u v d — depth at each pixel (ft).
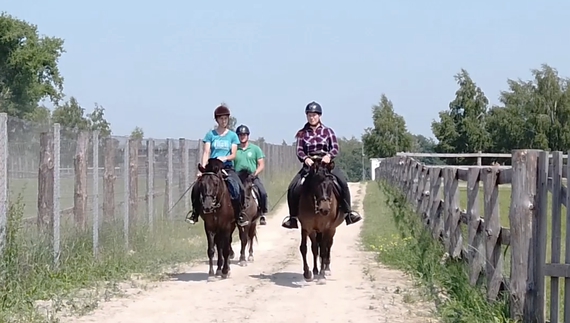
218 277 44.06
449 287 38.01
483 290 34.50
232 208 43.24
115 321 32.50
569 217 26.58
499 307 30.96
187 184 68.95
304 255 42.91
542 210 28.09
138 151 55.67
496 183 33.40
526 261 29.19
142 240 53.16
